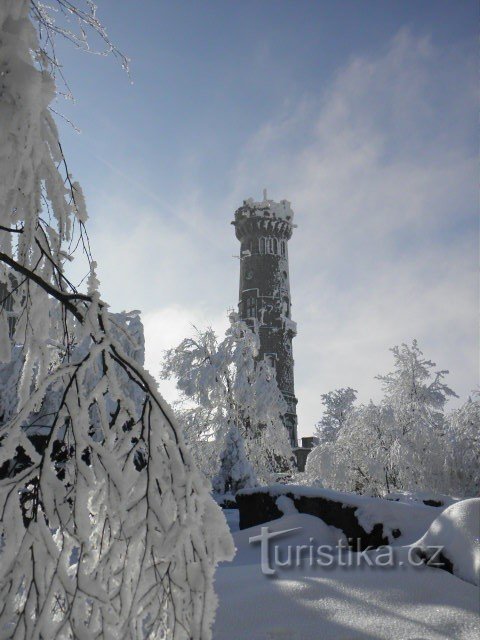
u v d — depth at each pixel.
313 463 26.17
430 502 14.08
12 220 3.46
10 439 2.22
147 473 2.32
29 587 2.02
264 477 26.75
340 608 3.92
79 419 2.32
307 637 3.48
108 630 2.04
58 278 3.50
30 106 3.03
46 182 3.39
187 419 25.27
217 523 2.37
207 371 25.56
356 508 8.46
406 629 3.54
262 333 67.94
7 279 3.47
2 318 3.39
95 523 2.39
